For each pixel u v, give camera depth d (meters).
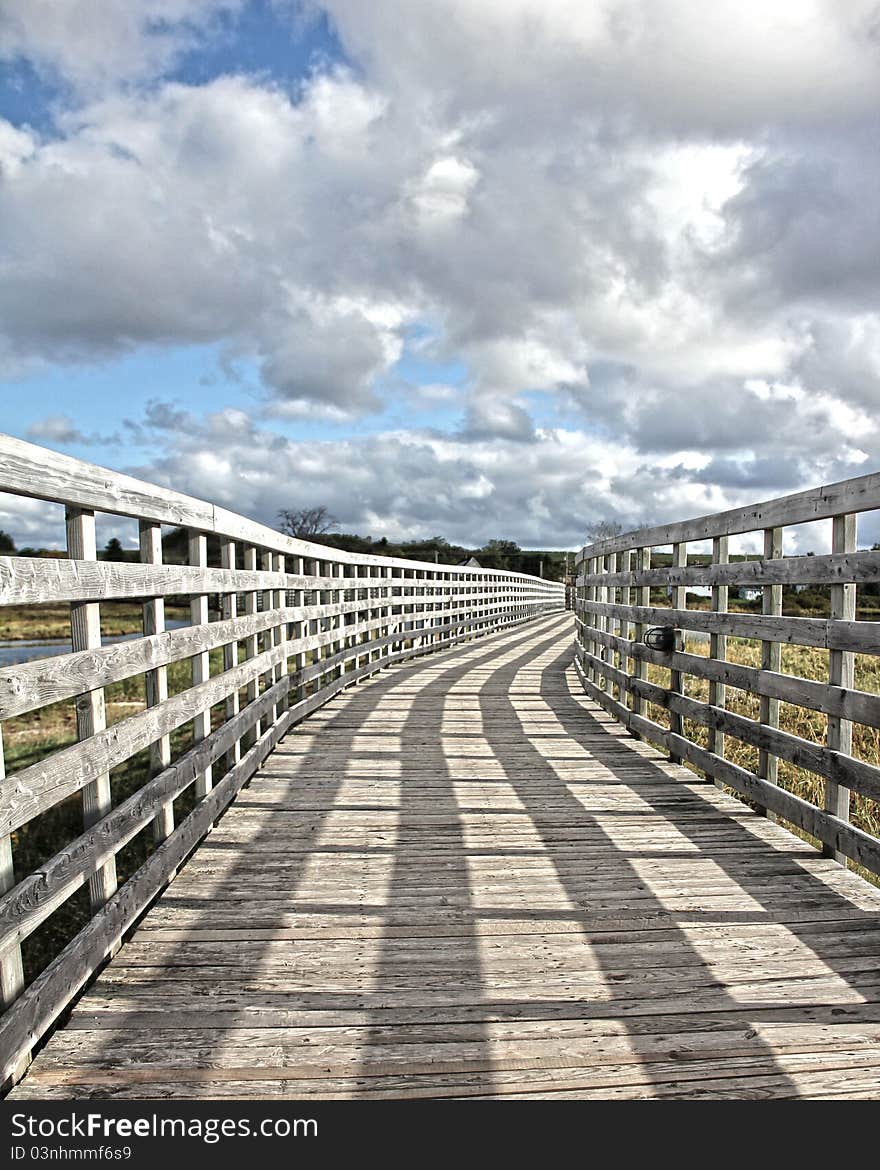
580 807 4.21
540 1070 2.01
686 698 4.97
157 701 3.05
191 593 3.46
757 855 3.52
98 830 2.37
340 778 4.73
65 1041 2.12
